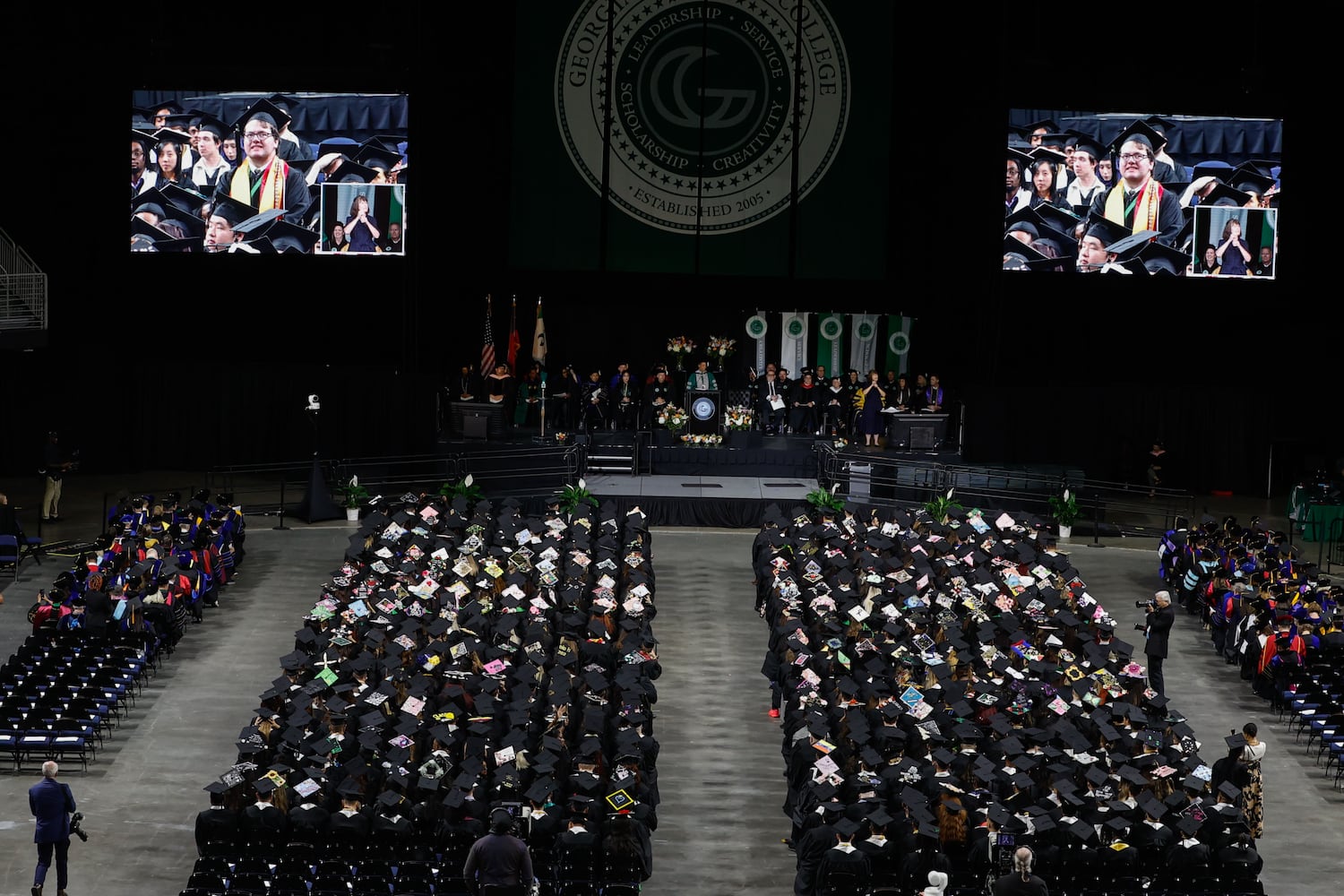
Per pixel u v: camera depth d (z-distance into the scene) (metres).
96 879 22.97
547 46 49.38
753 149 49.91
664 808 25.83
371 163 47.06
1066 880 21.05
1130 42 49.41
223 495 38.00
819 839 21.38
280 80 46.84
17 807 25.17
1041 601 30.30
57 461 43.09
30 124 47.47
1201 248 47.28
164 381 49.75
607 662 27.89
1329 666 29.78
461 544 33.94
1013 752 23.52
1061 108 46.84
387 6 48.81
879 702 24.81
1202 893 20.84
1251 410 49.72
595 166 49.81
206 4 49.09
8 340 39.53
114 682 28.17
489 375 48.41
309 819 21.44
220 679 30.92
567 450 44.81
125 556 32.03
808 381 49.47
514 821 19.56
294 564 38.56
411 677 26.19
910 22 49.56
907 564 32.81
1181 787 22.75
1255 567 33.62
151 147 47.06
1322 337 49.84
